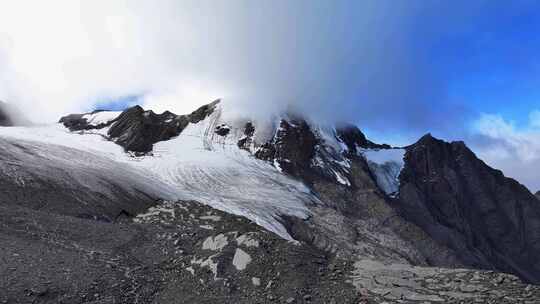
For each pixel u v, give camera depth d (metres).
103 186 48.03
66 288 23.33
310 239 71.75
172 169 88.94
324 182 107.81
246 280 28.17
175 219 43.72
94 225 34.88
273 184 95.50
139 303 25.00
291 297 25.92
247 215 68.44
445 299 25.39
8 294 20.95
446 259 86.19
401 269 29.95
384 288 27.00
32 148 56.06
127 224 39.38
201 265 30.11
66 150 63.72
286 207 81.94
